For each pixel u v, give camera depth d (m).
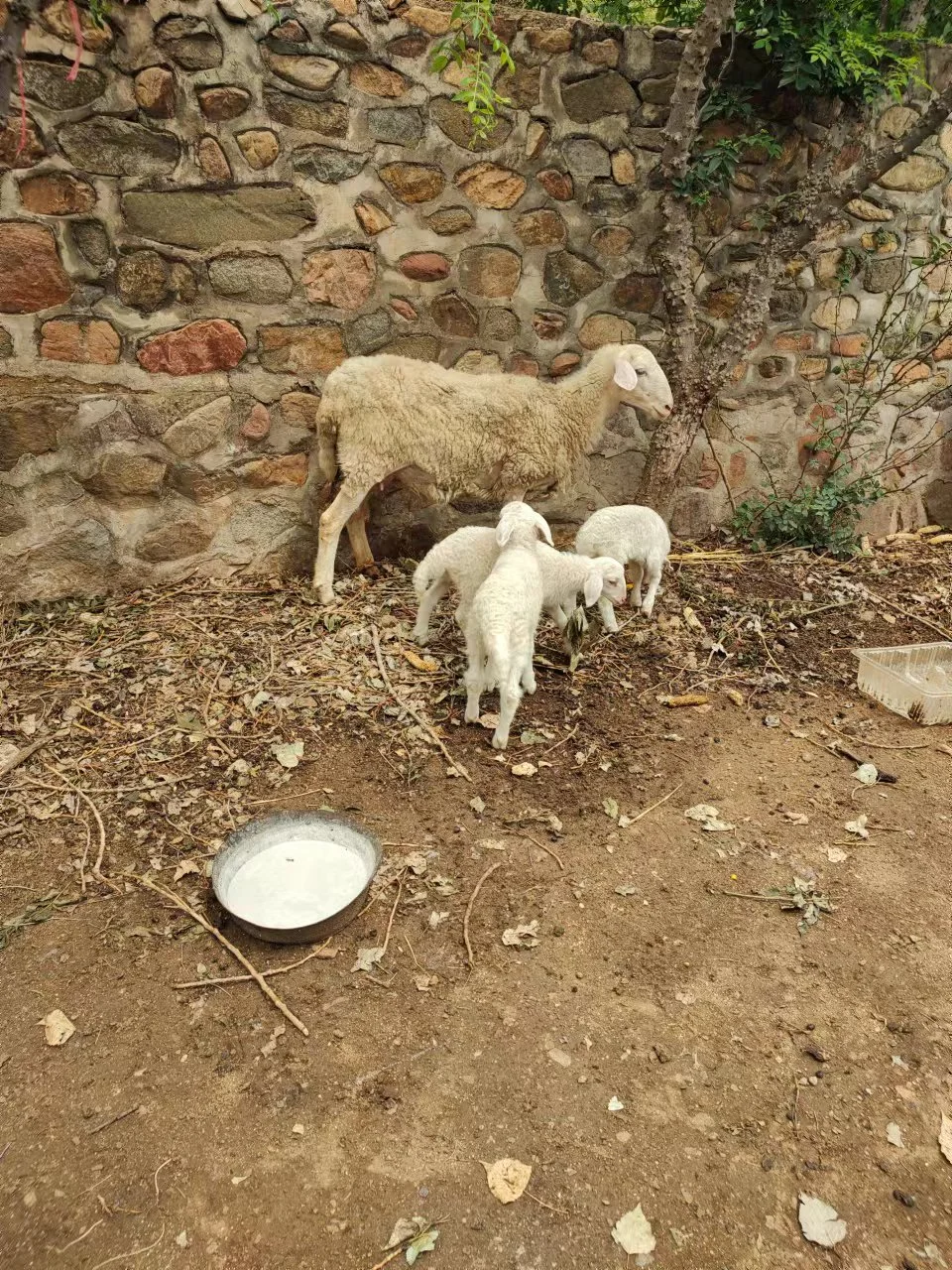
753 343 4.35
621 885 2.42
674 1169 1.65
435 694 3.30
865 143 4.48
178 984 2.04
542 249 4.14
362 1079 1.82
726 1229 1.54
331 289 3.84
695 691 3.49
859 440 5.14
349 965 2.12
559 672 3.53
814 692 3.54
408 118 3.71
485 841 2.57
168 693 3.17
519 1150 1.68
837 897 2.40
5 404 3.46
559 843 2.58
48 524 3.68
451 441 3.75
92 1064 1.84
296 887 2.31
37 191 3.27
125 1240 1.51
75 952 2.12
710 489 4.93
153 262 3.51
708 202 4.27
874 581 4.62
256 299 3.72
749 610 4.14
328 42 3.48
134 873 2.38
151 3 3.19
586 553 3.74
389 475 4.24
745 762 3.04
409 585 4.11
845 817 2.75
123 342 3.57
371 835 2.37
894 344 5.02
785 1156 1.68
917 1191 1.62
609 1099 1.79
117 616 3.70
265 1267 1.47
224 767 2.82
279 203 3.62
